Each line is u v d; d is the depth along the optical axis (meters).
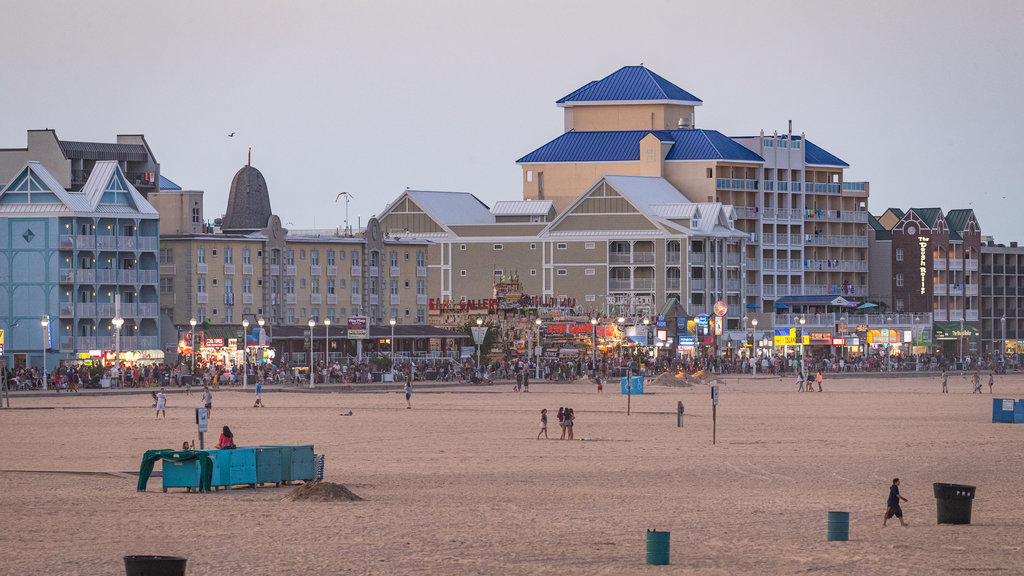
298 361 174.75
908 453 76.62
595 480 64.00
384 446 80.12
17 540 47.16
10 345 163.50
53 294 162.50
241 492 59.06
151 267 171.38
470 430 91.56
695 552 44.84
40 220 163.25
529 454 75.75
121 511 53.47
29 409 111.44
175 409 112.25
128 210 169.88
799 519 51.91
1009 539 46.75
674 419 102.75
